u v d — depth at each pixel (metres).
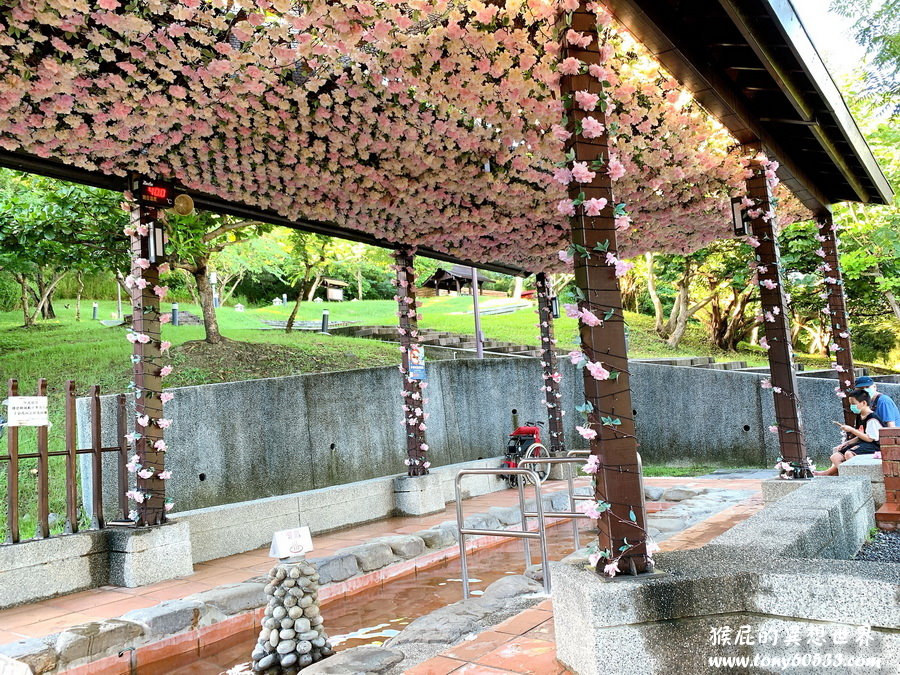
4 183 10.18
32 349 10.65
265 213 6.53
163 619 3.84
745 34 3.74
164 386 9.27
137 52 3.85
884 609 2.06
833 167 6.52
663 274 17.39
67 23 3.55
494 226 7.43
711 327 17.78
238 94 4.46
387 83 4.55
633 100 5.10
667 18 3.80
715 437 11.10
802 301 14.65
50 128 4.33
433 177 6.11
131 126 4.45
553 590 2.80
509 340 17.00
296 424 8.30
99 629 3.55
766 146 5.56
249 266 15.94
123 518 5.25
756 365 14.81
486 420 11.01
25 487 6.82
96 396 5.23
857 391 6.26
